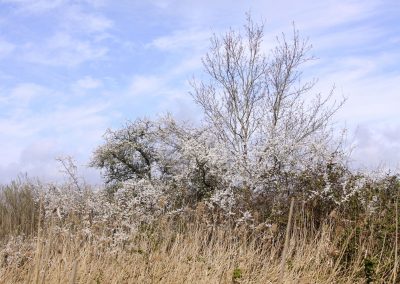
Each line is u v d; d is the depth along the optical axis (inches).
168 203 404.8
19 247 344.2
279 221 323.3
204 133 480.7
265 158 381.4
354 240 288.2
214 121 513.7
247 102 521.3
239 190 372.5
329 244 287.4
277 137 393.7
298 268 270.7
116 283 264.1
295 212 327.9
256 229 299.7
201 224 335.9
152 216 358.3
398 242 278.4
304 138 441.7
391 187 338.3
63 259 277.7
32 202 439.2
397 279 255.1
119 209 371.9
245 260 276.8
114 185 490.6
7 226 406.9
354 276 264.1
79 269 271.3
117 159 506.3
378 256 273.7
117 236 333.1
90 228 340.2
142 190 410.3
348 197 326.6
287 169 375.6
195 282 258.1
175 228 354.6
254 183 369.7
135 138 502.0
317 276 257.4
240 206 350.6
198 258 285.1
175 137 489.7
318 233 293.9
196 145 434.3
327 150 380.5
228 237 317.7
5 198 455.2
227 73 537.0
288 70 542.6
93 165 511.8
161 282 262.4
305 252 281.6
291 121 505.7
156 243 309.6
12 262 317.4
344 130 394.9
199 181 427.2
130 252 295.4
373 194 325.7
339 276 269.4
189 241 310.5
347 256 283.9
